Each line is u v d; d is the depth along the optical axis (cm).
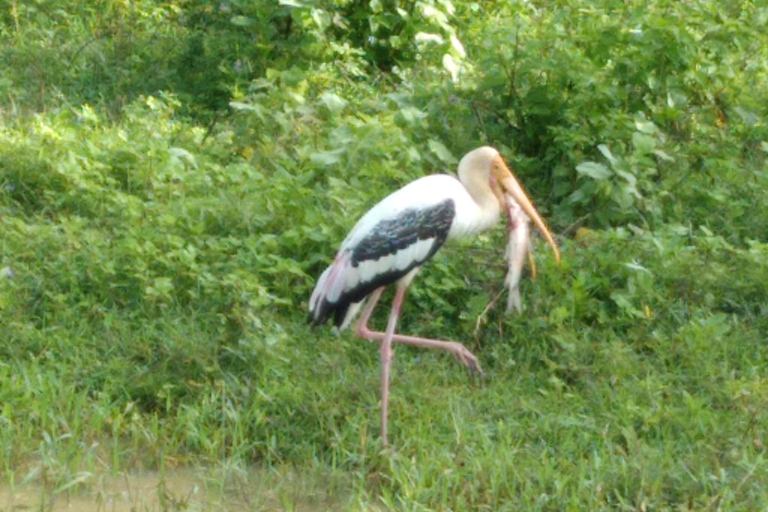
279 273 1098
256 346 1002
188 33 1659
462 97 1387
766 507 837
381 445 911
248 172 1255
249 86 1509
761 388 974
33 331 1027
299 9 1522
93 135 1351
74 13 1783
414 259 959
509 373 1034
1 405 942
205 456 914
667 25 1337
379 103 1427
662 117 1364
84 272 1098
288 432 935
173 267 1093
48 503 853
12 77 1550
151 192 1250
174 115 1495
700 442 915
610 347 1039
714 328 1052
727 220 1259
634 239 1170
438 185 979
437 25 1550
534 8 1709
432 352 1066
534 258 1128
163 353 1005
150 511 849
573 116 1320
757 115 1436
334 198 1170
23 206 1232
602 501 856
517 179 1324
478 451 907
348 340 1059
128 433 936
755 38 1459
